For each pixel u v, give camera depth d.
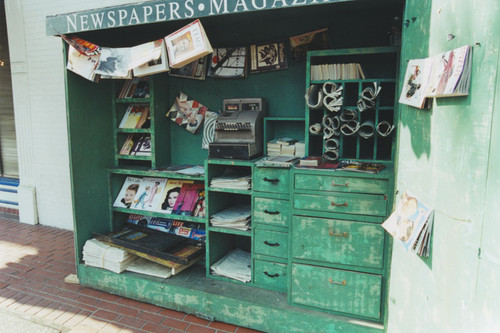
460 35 1.37
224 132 3.10
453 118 1.41
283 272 2.85
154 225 3.73
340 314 2.59
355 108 2.73
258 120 3.08
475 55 1.27
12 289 3.34
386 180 2.37
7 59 5.26
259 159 2.99
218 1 2.40
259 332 2.73
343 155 3.00
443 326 1.47
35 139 4.93
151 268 3.25
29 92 4.84
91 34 3.25
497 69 1.18
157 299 3.05
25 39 4.75
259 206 2.87
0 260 3.94
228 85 3.46
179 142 3.75
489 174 1.22
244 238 3.59
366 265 2.48
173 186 3.59
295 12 2.88
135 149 3.69
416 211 1.70
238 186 2.94
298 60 3.17
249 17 3.04
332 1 2.13
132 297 3.16
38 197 5.07
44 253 4.13
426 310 1.63
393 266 2.14
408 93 1.82
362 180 2.42
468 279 1.31
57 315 2.93
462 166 1.35
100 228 3.59
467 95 1.32
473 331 1.28
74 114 3.24
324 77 2.80
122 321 2.86
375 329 2.44
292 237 2.65
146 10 2.62
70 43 2.96
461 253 1.35
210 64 3.46
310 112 2.91
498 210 1.18
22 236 4.65
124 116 3.78
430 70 1.58
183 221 3.67
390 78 2.85
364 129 2.75
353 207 2.47
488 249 1.22
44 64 4.68
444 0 1.49
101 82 3.53
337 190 2.49
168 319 2.89
